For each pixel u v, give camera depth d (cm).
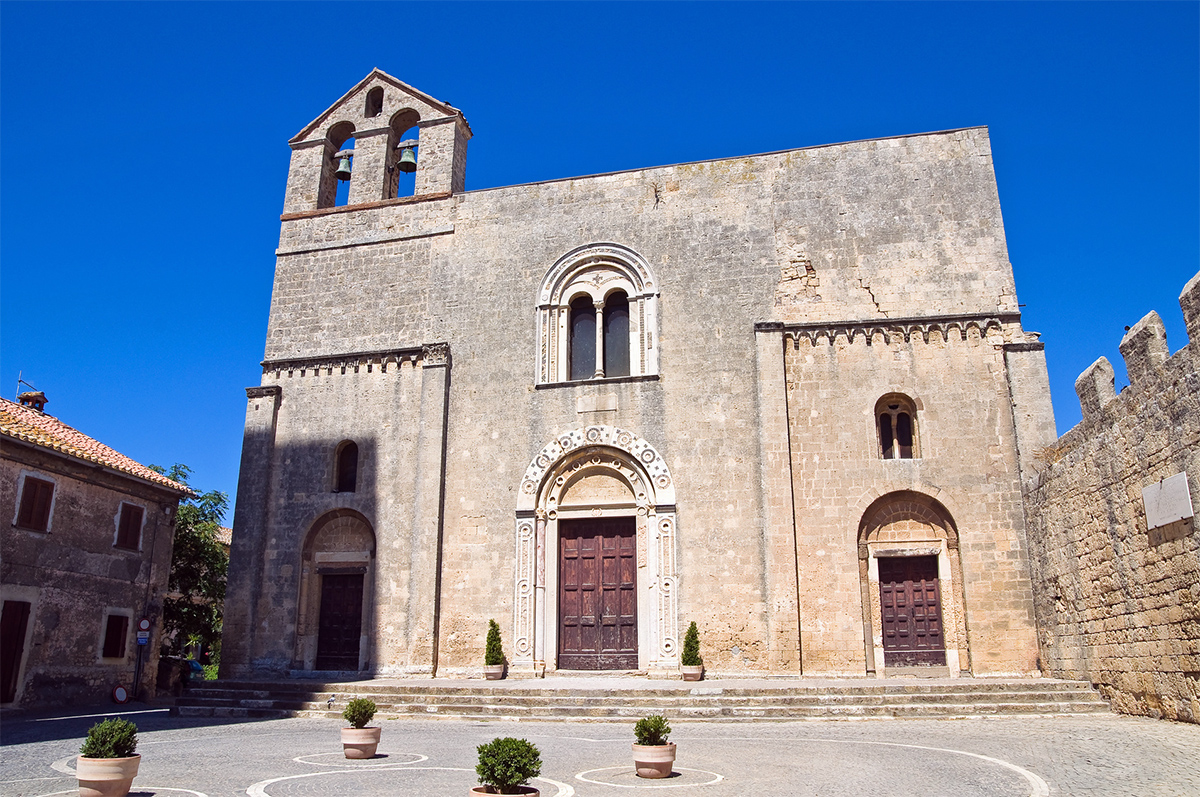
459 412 2856
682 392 2695
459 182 3244
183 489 2977
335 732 1841
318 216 3216
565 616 2652
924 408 2550
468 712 2067
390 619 2705
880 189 2762
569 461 2741
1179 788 1048
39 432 2572
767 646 2436
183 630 3566
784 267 2744
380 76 3397
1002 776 1159
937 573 2481
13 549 2359
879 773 1203
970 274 2639
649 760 1195
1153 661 1691
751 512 2550
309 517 2856
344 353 2995
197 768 1324
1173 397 1573
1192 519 1519
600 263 2905
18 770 1334
